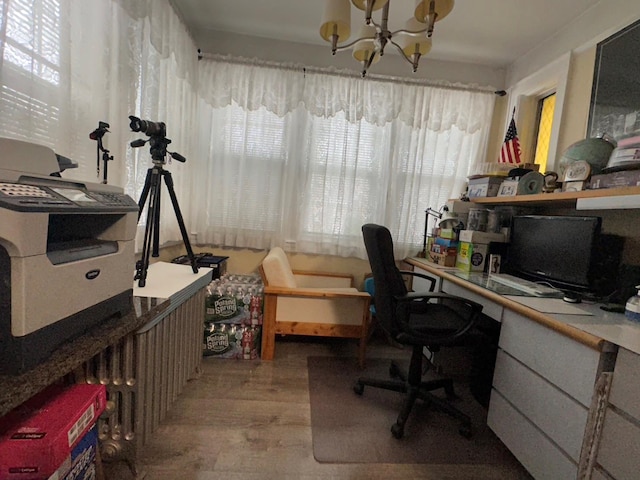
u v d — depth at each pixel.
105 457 1.15
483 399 1.82
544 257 1.83
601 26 1.84
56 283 0.68
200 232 2.64
